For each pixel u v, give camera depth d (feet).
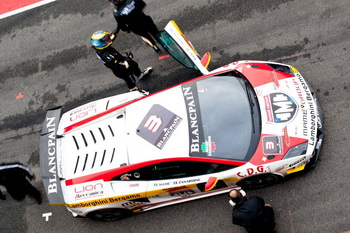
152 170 20.21
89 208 21.53
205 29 27.27
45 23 31.76
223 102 20.59
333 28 24.31
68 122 23.00
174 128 20.39
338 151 21.06
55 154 21.86
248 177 19.77
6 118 29.19
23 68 30.68
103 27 29.94
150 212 23.12
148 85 26.84
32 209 25.49
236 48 25.95
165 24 28.50
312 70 23.66
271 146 19.27
